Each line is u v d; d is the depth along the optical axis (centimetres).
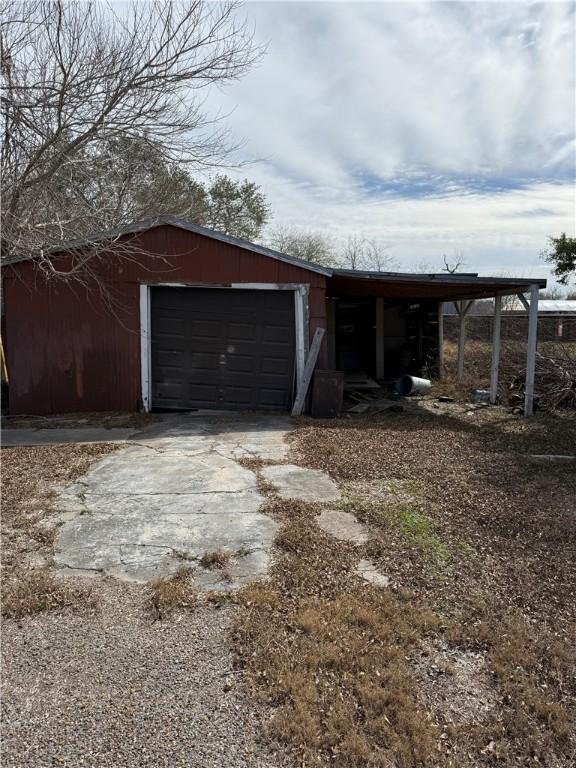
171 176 1077
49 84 733
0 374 864
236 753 201
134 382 882
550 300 2552
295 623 283
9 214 709
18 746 202
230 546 377
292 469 568
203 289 890
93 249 800
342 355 1579
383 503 467
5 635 272
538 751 208
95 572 339
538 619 297
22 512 438
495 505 468
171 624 283
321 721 217
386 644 268
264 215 2077
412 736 211
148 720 216
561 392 977
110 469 561
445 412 970
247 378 909
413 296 1320
